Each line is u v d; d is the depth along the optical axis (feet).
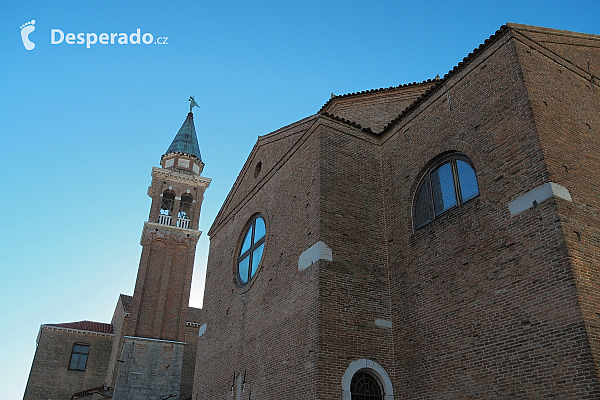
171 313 132.67
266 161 64.13
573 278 30.40
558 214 32.40
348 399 39.19
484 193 38.83
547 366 30.50
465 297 37.93
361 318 43.19
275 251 53.52
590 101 41.83
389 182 50.70
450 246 40.83
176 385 122.21
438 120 46.29
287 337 45.24
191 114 177.78
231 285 63.46
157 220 144.46
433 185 45.47
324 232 45.14
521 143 36.60
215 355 62.28
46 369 141.08
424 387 39.32
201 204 152.87
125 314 134.41
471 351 36.11
